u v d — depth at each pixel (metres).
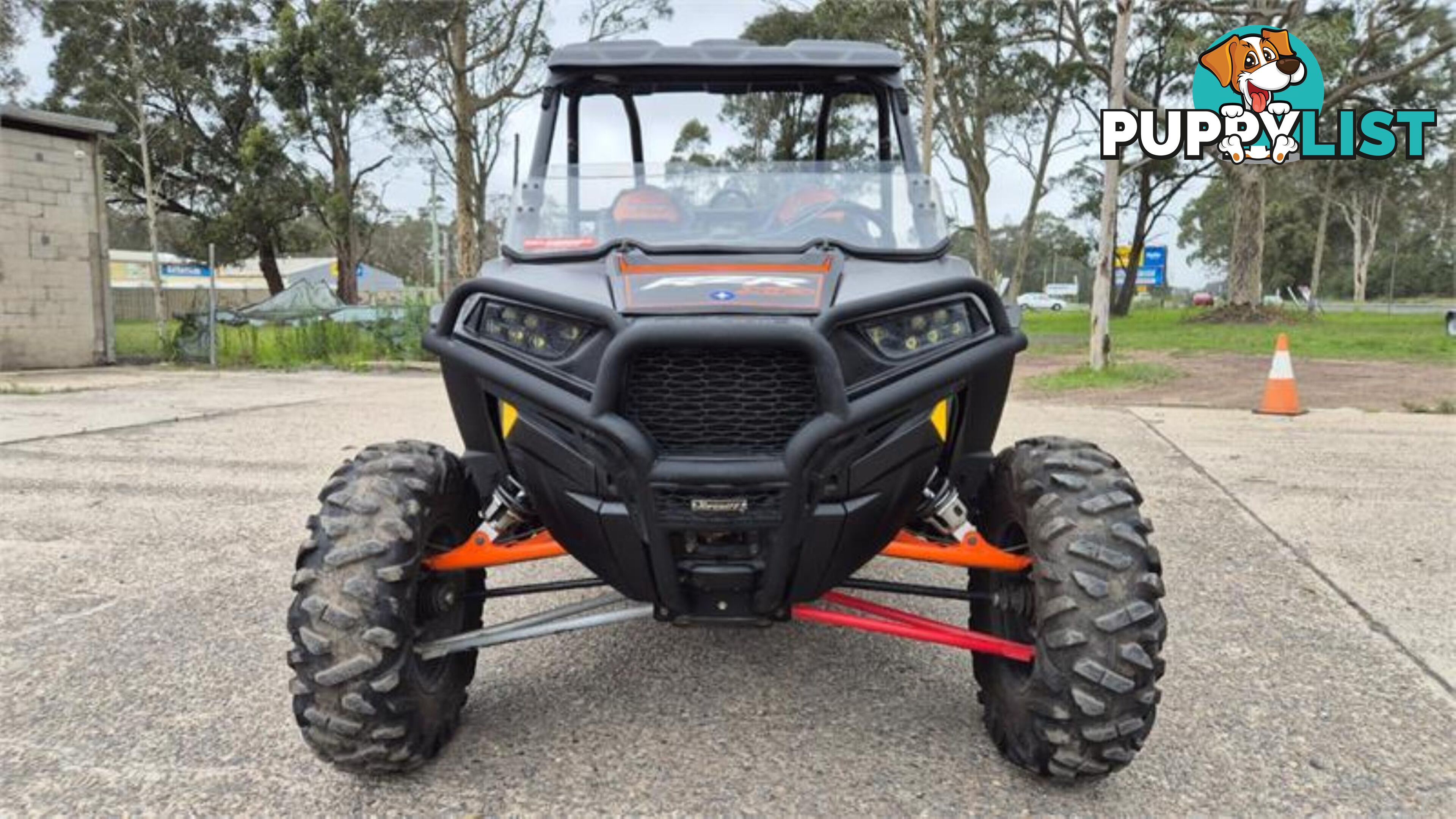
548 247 3.59
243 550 5.65
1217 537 5.89
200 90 41.25
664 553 2.86
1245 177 32.41
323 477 7.77
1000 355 3.03
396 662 2.89
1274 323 31.22
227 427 10.60
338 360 20.89
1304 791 3.03
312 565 2.93
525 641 4.27
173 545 5.76
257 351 21.39
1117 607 2.79
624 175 3.86
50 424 10.84
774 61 4.12
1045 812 2.90
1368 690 3.76
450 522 3.32
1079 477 3.01
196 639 4.25
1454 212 56.62
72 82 39.03
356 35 35.25
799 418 2.81
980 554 3.13
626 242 3.37
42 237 19.91
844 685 3.81
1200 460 8.38
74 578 5.11
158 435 9.99
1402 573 5.19
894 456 2.92
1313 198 73.75
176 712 3.54
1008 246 45.66
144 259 63.06
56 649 4.13
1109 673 2.75
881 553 3.15
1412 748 3.30
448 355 3.08
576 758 3.22
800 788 3.03
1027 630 3.17
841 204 3.78
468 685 3.44
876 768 3.16
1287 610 4.63
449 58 30.16
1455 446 9.07
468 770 3.14
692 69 4.15
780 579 2.89
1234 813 2.90
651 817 2.87
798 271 3.09
